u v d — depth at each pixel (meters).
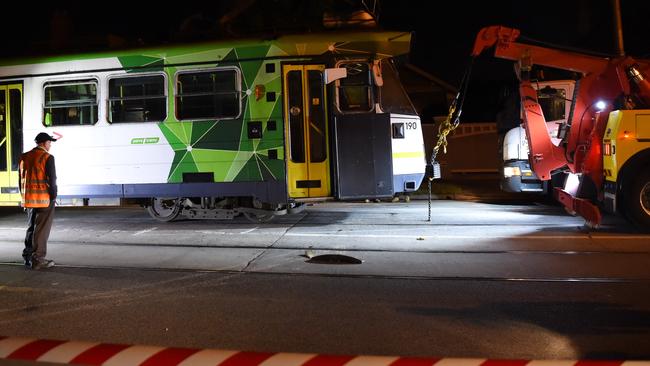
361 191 9.43
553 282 6.17
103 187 10.11
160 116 9.91
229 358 3.37
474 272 6.67
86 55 10.08
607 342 4.42
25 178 7.10
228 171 9.68
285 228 9.93
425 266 7.01
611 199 9.08
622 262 7.03
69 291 6.09
